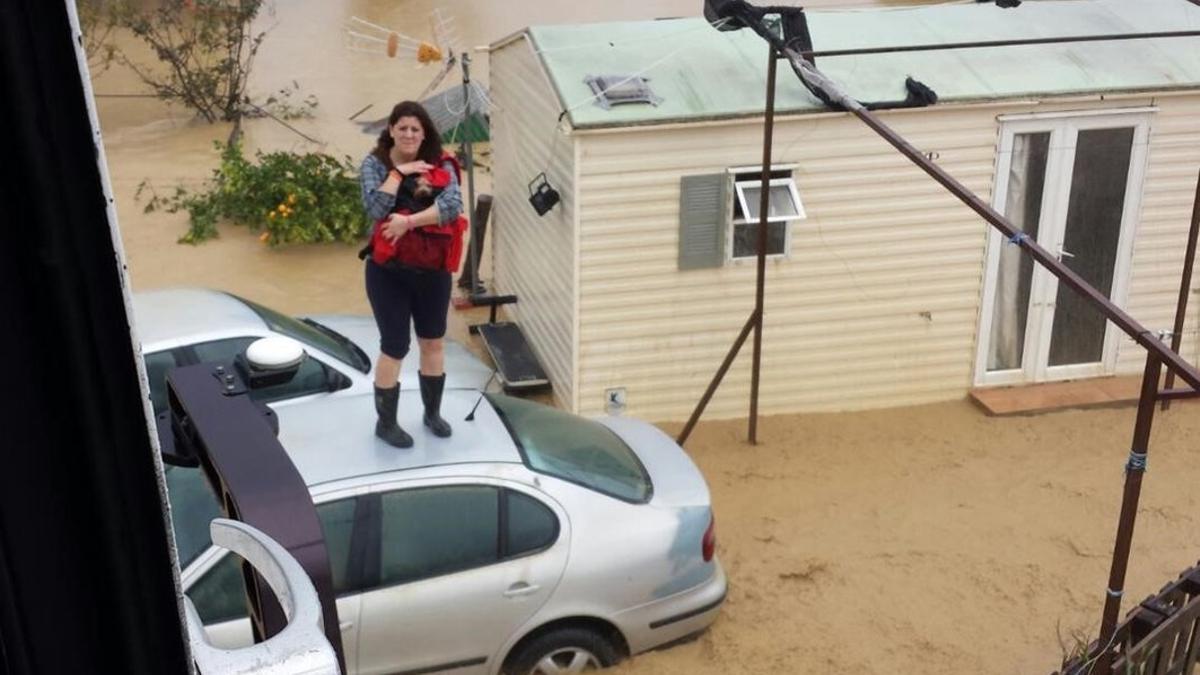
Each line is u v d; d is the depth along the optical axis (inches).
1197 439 382.9
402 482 231.9
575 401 373.4
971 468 363.3
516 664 243.8
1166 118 385.4
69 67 38.1
